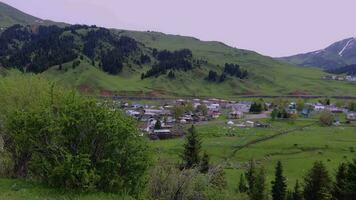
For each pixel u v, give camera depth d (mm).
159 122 174625
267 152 133625
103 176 23031
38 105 27328
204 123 199875
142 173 24375
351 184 49438
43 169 22781
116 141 23172
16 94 30922
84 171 21859
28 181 23812
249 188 75125
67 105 23391
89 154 22438
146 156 24516
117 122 23234
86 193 21969
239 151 133875
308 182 68875
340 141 151875
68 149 22969
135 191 24266
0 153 27453
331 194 57312
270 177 100125
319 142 148250
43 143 23125
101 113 23125
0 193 20891
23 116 23750
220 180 43562
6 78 32938
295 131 177500
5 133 27016
